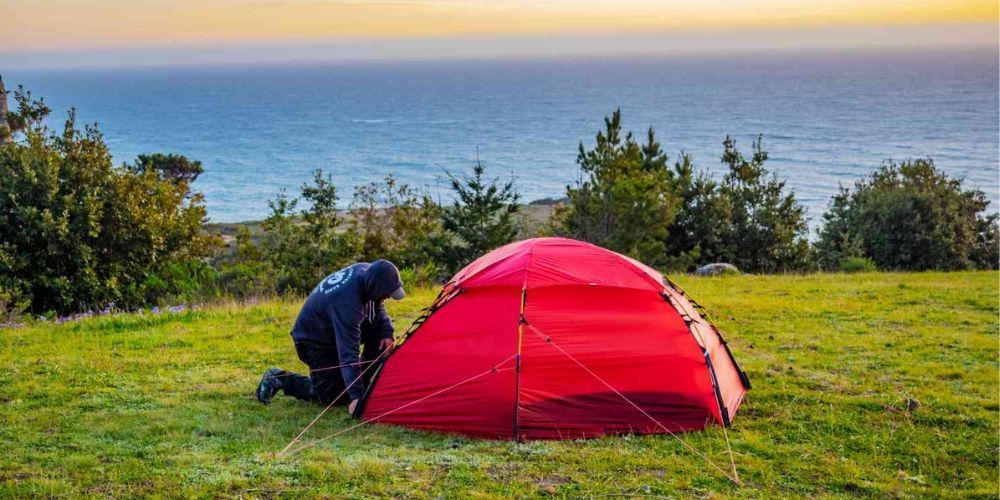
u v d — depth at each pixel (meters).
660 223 28.69
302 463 6.50
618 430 7.71
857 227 39.41
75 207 20.11
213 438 7.13
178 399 8.41
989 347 11.89
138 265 21.72
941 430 8.01
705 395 7.95
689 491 6.24
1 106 20.50
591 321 7.98
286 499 5.81
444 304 8.14
